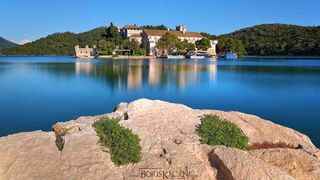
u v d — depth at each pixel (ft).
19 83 177.68
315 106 112.37
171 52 650.84
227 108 110.11
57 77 212.64
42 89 153.79
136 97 131.64
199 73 249.75
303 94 140.26
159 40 651.66
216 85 172.76
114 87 162.91
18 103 116.47
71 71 264.93
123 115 58.54
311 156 45.01
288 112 102.89
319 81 191.21
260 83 181.88
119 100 124.16
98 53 639.76
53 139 46.29
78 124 54.19
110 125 48.44
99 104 115.65
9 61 488.44
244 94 140.77
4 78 205.46
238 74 241.55
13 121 89.86
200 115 58.49
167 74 239.50
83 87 162.09
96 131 47.91
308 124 86.99
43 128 83.35
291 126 85.05
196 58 608.60
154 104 62.34
